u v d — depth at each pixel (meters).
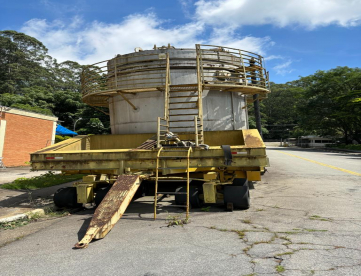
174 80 10.21
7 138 19.97
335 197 7.51
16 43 120.88
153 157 6.32
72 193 6.77
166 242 4.19
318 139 62.50
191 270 3.19
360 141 53.16
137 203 7.39
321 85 53.28
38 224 5.74
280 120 107.25
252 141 6.43
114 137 10.06
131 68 10.63
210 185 5.96
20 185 10.18
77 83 134.75
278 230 4.62
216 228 4.84
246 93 11.68
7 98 54.22
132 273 3.17
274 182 10.55
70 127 56.28
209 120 10.26
